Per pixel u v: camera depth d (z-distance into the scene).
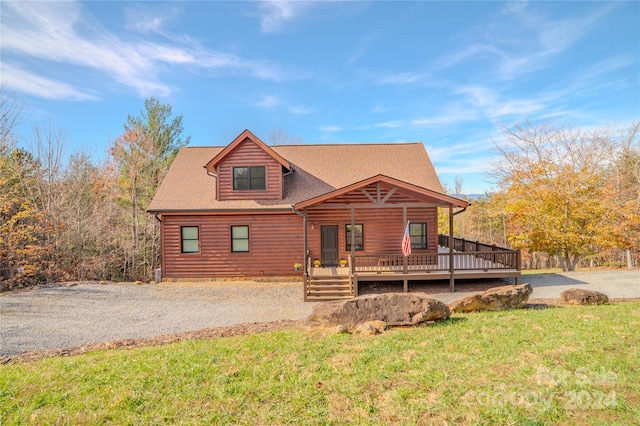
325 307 8.08
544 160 20.48
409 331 6.99
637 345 5.55
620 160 21.66
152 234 24.06
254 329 8.09
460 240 18.11
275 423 3.81
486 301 8.71
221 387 4.68
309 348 6.13
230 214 15.73
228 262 15.83
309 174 17.23
